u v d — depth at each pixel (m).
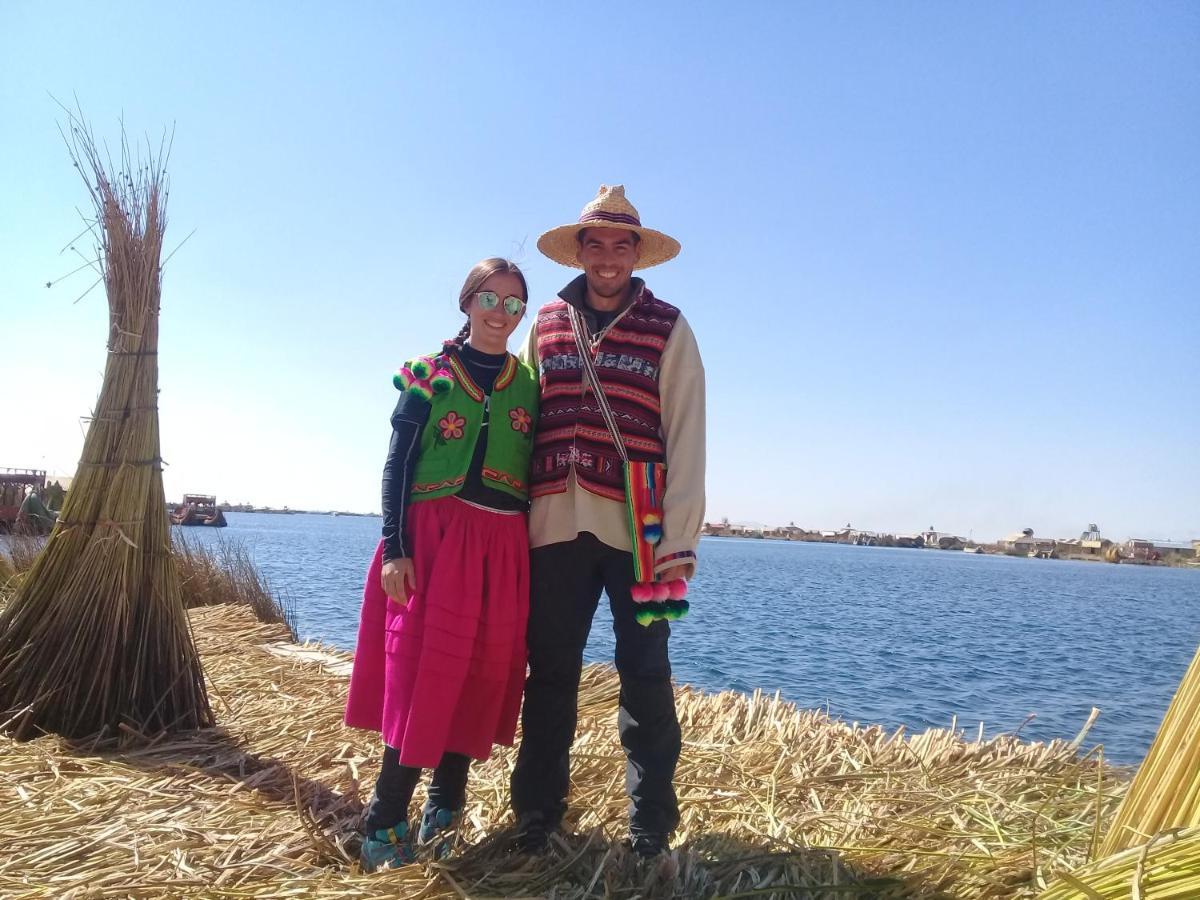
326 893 2.36
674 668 12.74
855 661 14.04
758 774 3.51
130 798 3.09
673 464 2.74
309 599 19.44
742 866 2.56
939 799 3.19
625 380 2.75
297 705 4.52
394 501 2.69
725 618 21.44
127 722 3.88
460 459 2.71
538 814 2.74
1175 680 13.31
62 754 3.59
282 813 3.01
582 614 2.79
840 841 2.81
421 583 2.65
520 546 2.75
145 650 3.99
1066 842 2.80
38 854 2.57
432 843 2.71
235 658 5.73
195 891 2.38
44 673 3.90
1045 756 3.69
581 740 3.77
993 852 2.71
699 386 2.79
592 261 2.85
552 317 2.95
